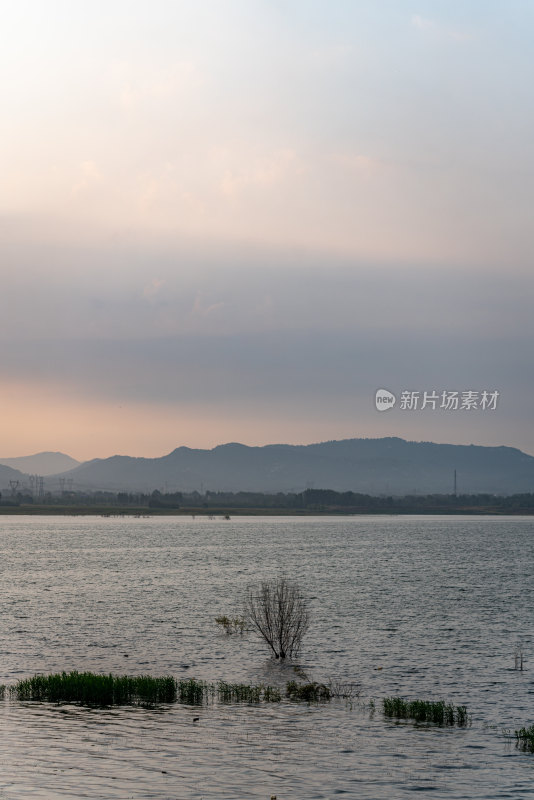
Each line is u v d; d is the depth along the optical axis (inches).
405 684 2003.0
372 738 1515.7
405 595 3993.6
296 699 1815.9
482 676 2094.0
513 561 6491.1
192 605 3501.5
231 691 1838.1
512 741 1509.6
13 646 2461.9
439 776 1314.0
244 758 1378.0
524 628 2910.9
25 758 1332.4
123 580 4682.6
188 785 1233.4
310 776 1298.0
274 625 2402.8
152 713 1652.3
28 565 5777.6
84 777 1247.5
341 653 2400.3
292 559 6579.7
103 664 2203.5
